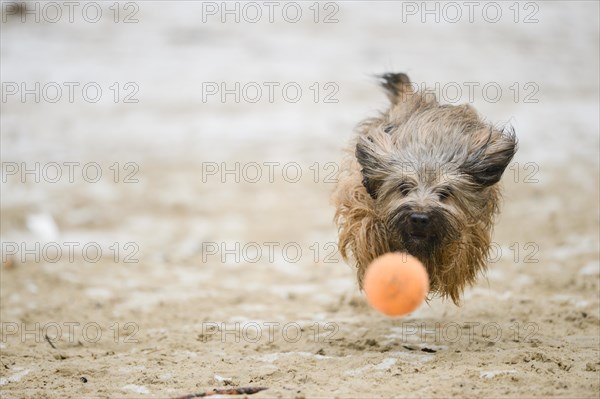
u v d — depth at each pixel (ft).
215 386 23.99
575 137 72.23
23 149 71.56
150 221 54.49
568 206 53.16
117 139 74.28
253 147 70.69
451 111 30.55
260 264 45.14
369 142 28.94
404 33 110.22
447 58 98.68
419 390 22.41
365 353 27.50
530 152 67.87
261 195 59.31
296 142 71.26
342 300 36.37
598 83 91.35
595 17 120.67
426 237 27.14
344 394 22.31
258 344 29.58
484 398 21.57
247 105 82.99
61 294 38.99
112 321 34.22
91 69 95.35
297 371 25.34
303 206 56.65
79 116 81.05
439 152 28.17
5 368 26.78
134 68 95.71
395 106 32.91
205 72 93.81
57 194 60.23
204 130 76.02
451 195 27.61
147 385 24.18
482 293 36.27
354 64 95.30
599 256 41.86
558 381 22.81
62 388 24.18
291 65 95.25
